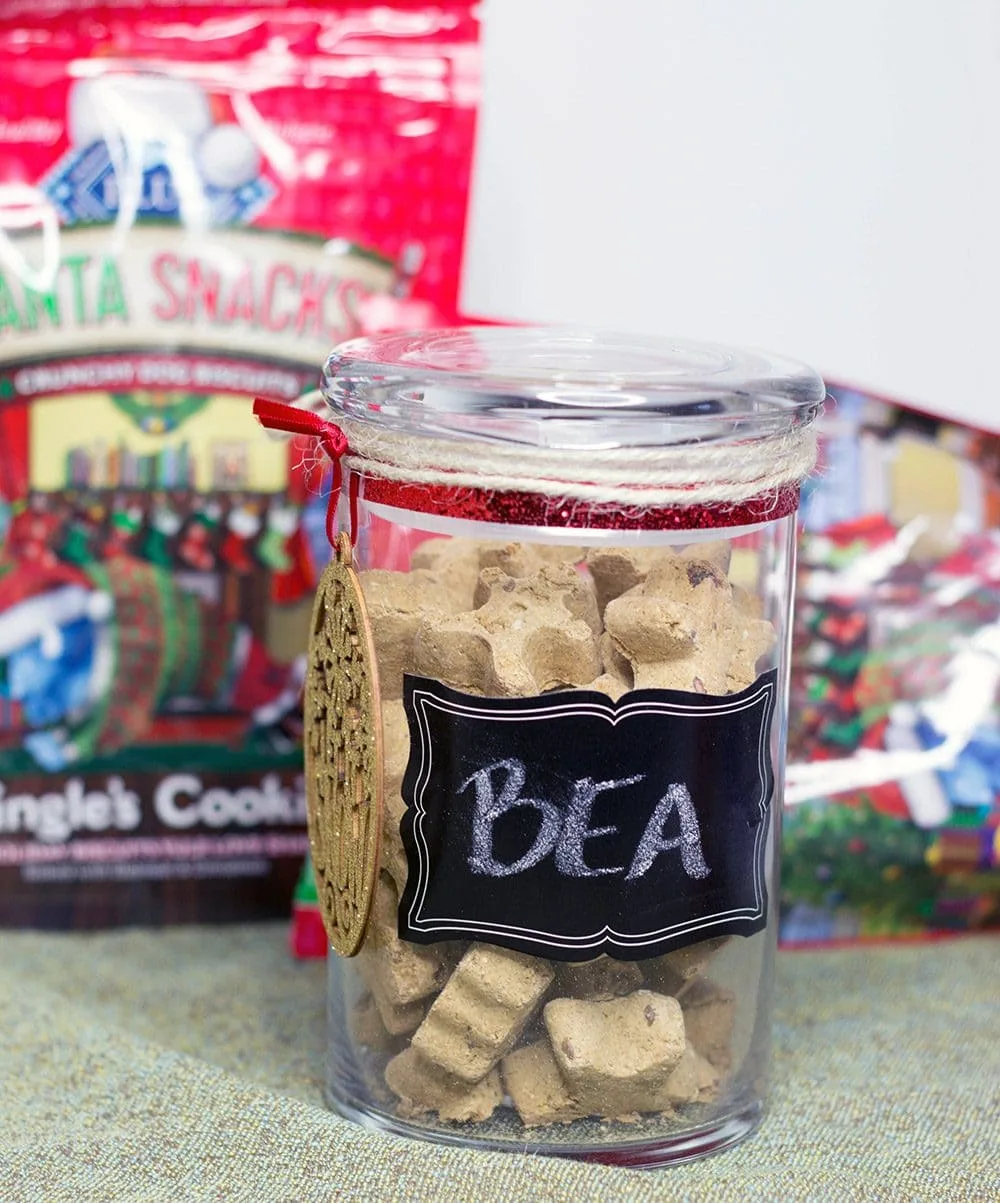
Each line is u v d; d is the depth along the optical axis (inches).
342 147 17.5
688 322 18.1
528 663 12.3
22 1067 14.0
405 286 17.7
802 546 17.9
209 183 17.5
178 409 17.8
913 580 18.1
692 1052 13.2
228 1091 13.3
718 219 17.9
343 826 13.3
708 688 12.5
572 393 12.0
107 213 17.4
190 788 18.2
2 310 17.5
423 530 13.0
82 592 17.9
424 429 12.2
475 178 17.7
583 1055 12.3
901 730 17.9
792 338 18.1
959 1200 12.1
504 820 12.3
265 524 18.0
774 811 13.9
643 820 12.3
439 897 12.5
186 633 18.0
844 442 18.0
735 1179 12.3
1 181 17.3
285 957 17.5
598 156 17.8
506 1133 12.9
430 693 12.4
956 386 18.1
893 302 18.0
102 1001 16.2
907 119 17.7
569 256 18.0
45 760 18.0
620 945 12.4
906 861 17.6
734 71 17.7
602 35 17.6
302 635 18.2
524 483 12.0
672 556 13.3
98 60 17.3
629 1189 11.9
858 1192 12.2
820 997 16.5
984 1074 14.7
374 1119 13.5
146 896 18.2
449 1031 12.5
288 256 17.6
